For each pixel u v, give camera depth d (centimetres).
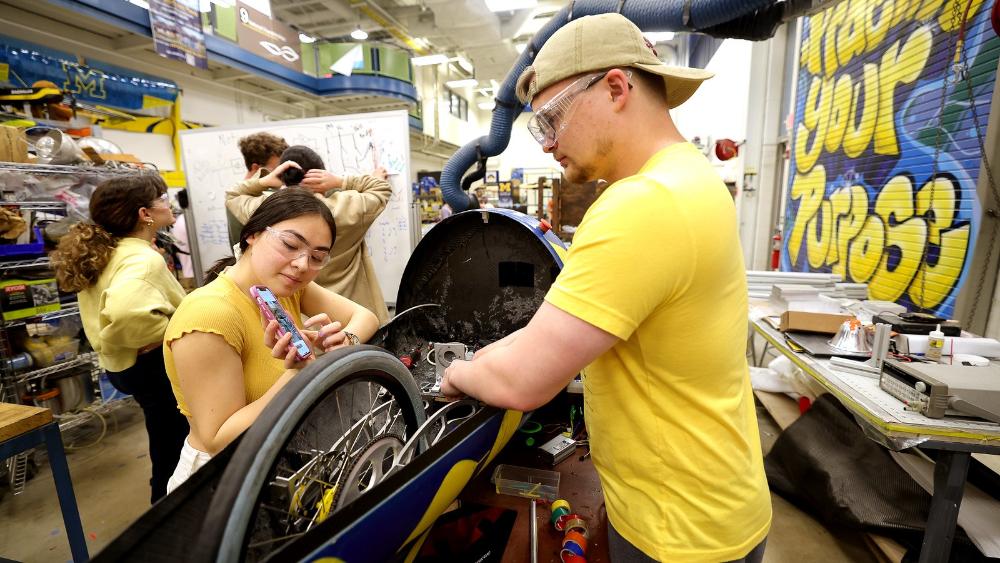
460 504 105
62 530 203
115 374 181
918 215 248
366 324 113
